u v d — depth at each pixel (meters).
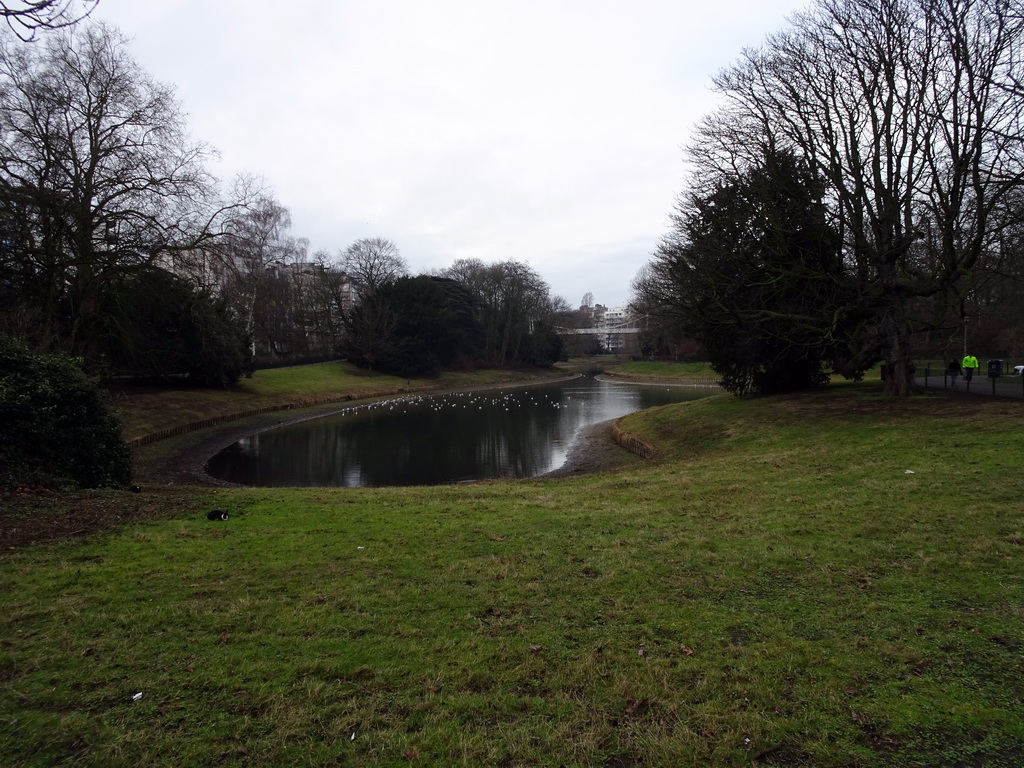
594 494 11.66
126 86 24.14
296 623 5.20
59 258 23.53
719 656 4.55
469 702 3.96
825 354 25.72
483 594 5.89
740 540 7.62
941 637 4.76
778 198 22.00
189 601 5.74
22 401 11.12
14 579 6.29
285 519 9.34
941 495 9.30
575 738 3.60
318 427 34.66
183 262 28.11
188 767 3.33
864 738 3.56
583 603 5.64
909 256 24.12
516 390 65.25
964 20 17.38
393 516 9.60
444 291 81.62
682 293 24.88
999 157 16.91
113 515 9.31
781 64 22.23
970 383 26.50
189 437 29.19
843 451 14.43
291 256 61.12
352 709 3.89
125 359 31.47
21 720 3.75
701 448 19.98
